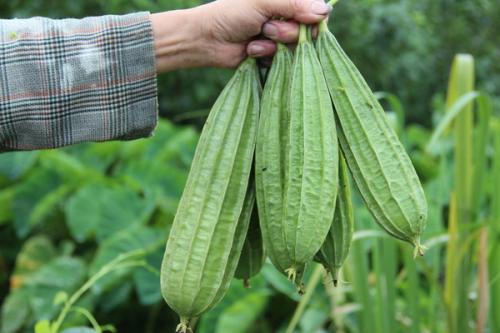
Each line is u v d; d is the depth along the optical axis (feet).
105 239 12.48
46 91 4.74
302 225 3.75
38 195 13.88
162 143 15.21
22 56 4.71
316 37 4.20
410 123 22.93
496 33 26.55
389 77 21.83
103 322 12.93
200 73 18.16
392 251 7.48
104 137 4.86
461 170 7.54
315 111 3.85
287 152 3.84
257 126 4.08
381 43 21.27
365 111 3.92
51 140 4.79
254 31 4.62
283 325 11.58
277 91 4.02
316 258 4.17
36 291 12.23
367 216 10.94
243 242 4.06
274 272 10.56
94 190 12.92
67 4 17.60
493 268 7.57
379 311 7.59
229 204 3.96
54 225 14.32
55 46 4.77
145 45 4.84
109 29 4.83
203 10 4.89
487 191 12.31
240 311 10.14
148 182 13.23
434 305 8.15
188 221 3.95
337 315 8.75
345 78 3.96
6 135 4.77
